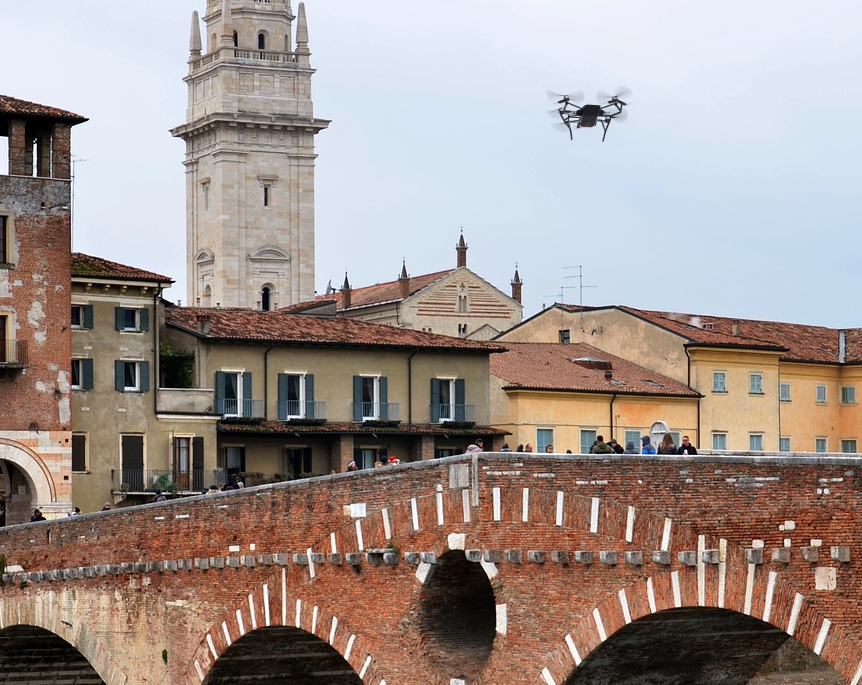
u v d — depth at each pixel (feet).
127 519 199.62
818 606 130.93
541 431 375.86
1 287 304.30
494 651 150.10
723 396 408.87
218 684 188.03
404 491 158.92
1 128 308.81
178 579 190.39
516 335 443.32
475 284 575.79
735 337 419.95
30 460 305.53
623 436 389.19
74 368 319.68
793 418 425.69
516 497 148.15
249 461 339.77
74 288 319.47
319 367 347.15
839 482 130.31
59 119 309.01
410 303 561.43
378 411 352.49
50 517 305.73
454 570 156.87
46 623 215.10
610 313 422.41
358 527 164.25
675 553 137.90
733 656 155.12
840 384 438.81
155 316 327.88
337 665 192.13
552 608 145.79
